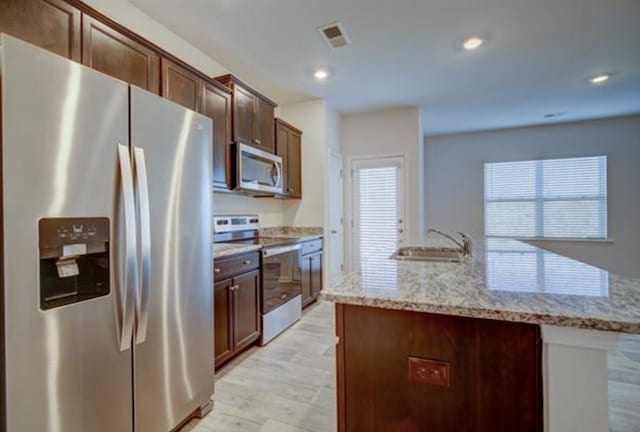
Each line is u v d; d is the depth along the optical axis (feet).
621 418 5.82
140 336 4.72
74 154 3.93
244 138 10.11
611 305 2.98
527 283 3.94
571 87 12.75
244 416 6.09
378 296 3.45
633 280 4.06
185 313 5.62
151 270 4.94
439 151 20.40
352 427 3.67
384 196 15.83
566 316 2.75
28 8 4.81
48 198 3.68
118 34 6.16
